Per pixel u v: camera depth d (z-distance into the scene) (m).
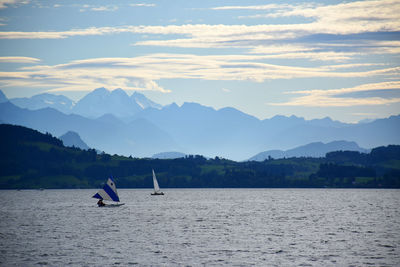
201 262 128.50
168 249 147.62
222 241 164.00
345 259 132.62
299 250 146.12
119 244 157.50
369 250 146.25
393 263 127.94
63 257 135.25
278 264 126.25
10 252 143.25
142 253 141.00
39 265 125.44
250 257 135.12
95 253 141.12
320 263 127.62
